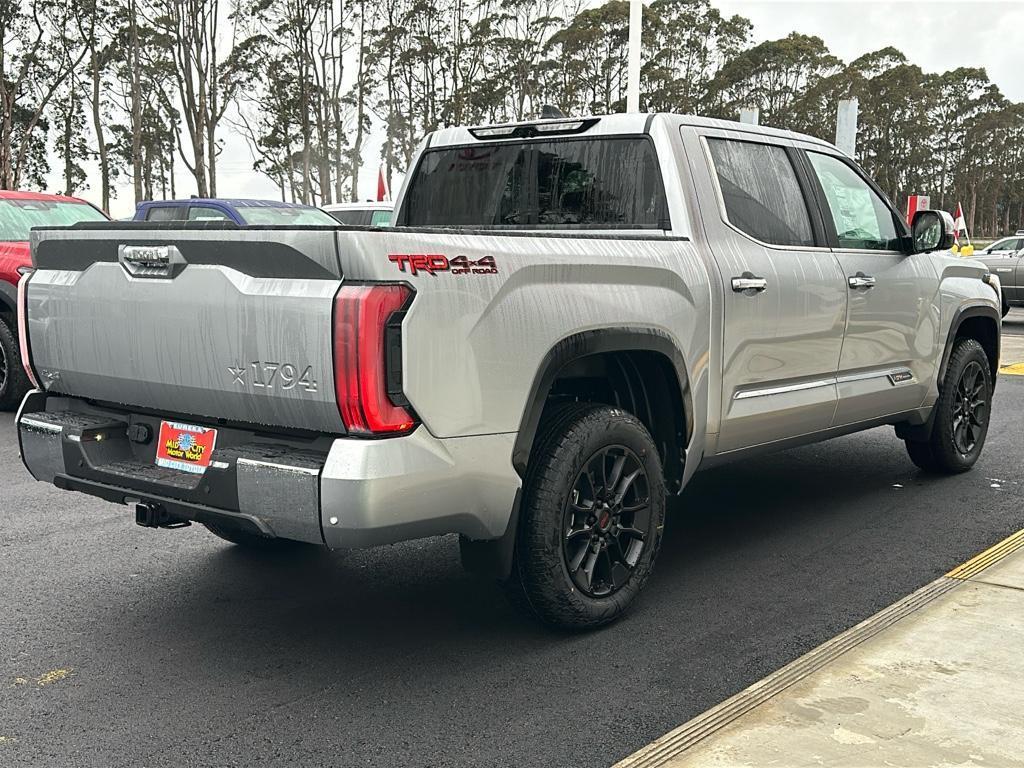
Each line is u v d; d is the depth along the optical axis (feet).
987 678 10.73
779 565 15.21
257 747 9.78
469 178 16.31
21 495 19.58
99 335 11.84
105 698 10.87
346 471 9.73
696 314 13.42
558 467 11.59
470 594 14.05
